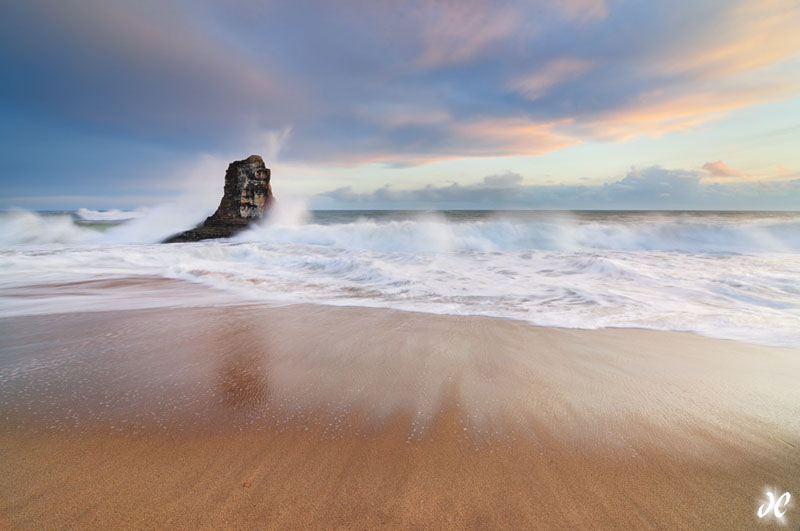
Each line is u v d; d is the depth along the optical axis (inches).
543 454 79.6
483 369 126.3
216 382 116.0
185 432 87.4
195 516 61.0
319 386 113.3
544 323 180.7
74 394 107.2
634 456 79.1
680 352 142.2
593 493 67.6
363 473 72.5
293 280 300.5
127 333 166.9
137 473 72.1
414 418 94.6
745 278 281.0
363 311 205.5
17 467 73.7
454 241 585.3
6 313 202.4
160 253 468.4
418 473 72.7
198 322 184.9
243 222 863.7
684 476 72.7
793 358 135.7
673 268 333.1
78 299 237.9
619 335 162.6
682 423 92.7
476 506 63.9
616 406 101.0
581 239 578.2
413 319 189.2
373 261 382.0
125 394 107.3
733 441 85.0
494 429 89.6
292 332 168.2
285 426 90.4
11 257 407.5
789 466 76.0
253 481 69.9
